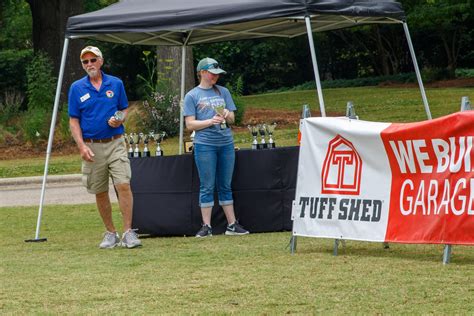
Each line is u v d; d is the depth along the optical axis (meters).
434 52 47.50
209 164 11.20
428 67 45.88
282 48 47.03
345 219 8.80
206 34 14.05
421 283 7.32
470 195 7.92
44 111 28.20
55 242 11.37
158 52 27.45
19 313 6.83
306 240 10.34
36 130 26.66
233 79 46.69
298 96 35.94
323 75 49.41
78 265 9.13
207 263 8.91
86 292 7.57
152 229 11.81
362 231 8.65
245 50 46.62
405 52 47.97
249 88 47.53
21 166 22.52
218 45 45.47
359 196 8.70
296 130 24.52
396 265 8.23
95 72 10.24
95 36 12.91
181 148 14.07
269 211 11.47
